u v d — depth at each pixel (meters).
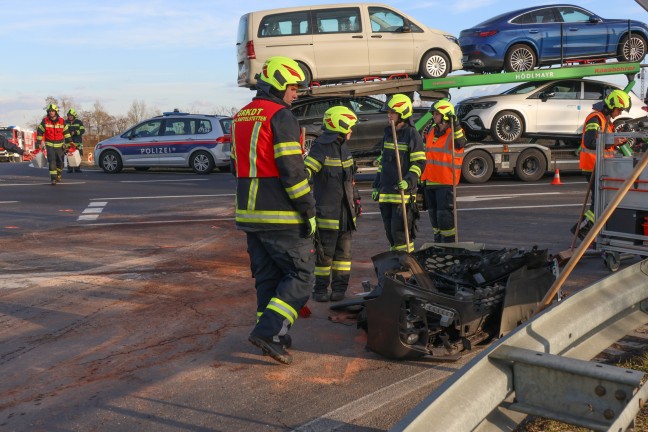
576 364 3.00
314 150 6.02
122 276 7.48
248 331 5.54
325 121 6.08
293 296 4.71
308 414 3.98
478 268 5.10
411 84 15.63
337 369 4.70
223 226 10.80
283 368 4.72
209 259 8.38
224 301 6.45
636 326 4.26
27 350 5.11
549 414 3.03
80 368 4.75
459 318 4.55
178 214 12.09
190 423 3.88
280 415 3.97
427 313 4.88
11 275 7.53
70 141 17.09
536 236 9.39
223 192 15.19
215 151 19.86
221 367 4.76
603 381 2.91
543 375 3.07
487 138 17.22
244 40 15.25
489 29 15.77
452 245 5.77
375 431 3.74
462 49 16.41
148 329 5.61
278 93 4.74
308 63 15.23
